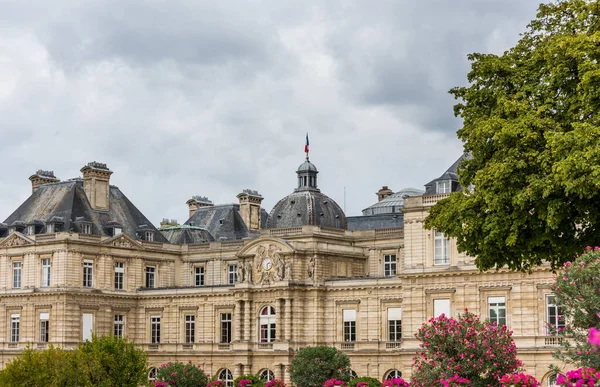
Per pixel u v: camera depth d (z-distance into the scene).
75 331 120.88
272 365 114.50
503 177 57.75
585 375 42.28
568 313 48.75
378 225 130.00
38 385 79.44
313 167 125.25
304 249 115.81
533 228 58.22
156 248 132.75
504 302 92.81
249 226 146.88
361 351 110.81
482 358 64.44
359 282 112.44
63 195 128.50
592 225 57.75
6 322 126.31
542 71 60.78
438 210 65.94
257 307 117.75
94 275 124.12
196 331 124.56
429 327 65.88
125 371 81.69
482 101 63.94
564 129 58.41
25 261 125.06
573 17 62.88
